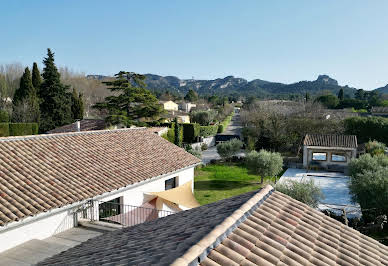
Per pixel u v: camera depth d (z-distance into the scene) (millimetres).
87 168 16562
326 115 55656
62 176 14922
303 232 6312
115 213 16250
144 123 42781
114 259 5074
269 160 31219
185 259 3988
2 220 10602
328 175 35406
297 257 5105
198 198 27438
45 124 57594
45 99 59812
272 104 59375
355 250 6211
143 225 8383
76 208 13992
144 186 18172
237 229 5531
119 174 17000
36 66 60406
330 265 5238
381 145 40469
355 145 37219
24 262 10391
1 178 13117
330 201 26078
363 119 47281
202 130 62500
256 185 31875
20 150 16062
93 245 7453
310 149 38938
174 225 6801
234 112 126812
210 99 142250
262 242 5301
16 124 45469
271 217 6629
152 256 4492
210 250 4523
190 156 23141
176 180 21547
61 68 101250
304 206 7961
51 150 17281
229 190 30078
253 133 53125
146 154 21047
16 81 81312
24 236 11961
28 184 13336
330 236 6559
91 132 21672
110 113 44031
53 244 11961
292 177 34812
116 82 43219
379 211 19547
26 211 11445
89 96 94188
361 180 20469
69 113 61844
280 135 49125
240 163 42844
